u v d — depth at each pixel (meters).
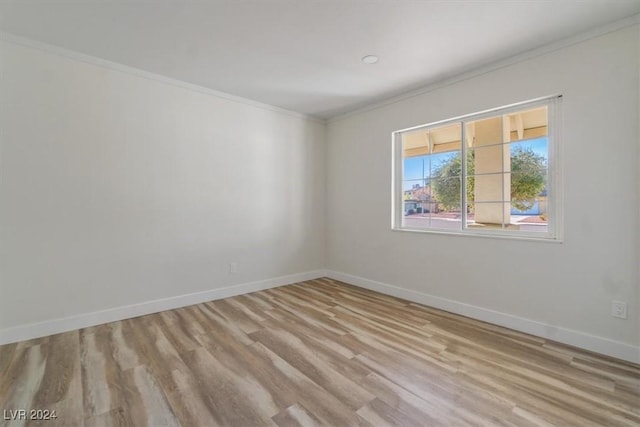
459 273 3.03
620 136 2.12
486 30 2.24
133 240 2.93
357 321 2.82
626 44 2.09
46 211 2.50
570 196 2.34
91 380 1.87
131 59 2.72
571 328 2.35
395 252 3.62
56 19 2.14
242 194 3.68
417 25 2.19
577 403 1.66
